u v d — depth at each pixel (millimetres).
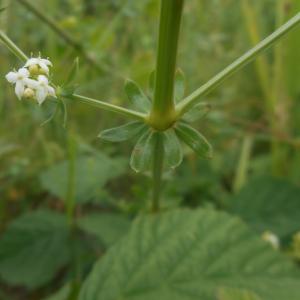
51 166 144
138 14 167
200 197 153
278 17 152
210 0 204
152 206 108
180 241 97
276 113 160
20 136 159
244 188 140
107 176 138
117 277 92
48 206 155
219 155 172
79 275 115
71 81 68
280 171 161
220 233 97
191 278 92
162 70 66
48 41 163
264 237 125
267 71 172
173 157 71
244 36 198
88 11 214
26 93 66
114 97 165
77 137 146
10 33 165
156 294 90
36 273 123
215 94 192
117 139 71
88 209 153
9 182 146
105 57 173
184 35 185
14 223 131
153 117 70
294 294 88
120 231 125
